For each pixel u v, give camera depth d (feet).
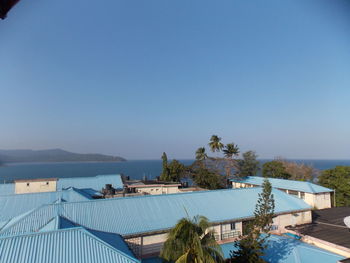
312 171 213.05
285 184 136.67
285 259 59.31
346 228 79.30
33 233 40.11
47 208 63.46
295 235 75.66
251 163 185.37
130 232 60.80
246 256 49.67
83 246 39.58
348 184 135.54
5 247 36.27
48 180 115.75
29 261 34.73
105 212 66.39
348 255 59.72
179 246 37.37
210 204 79.10
